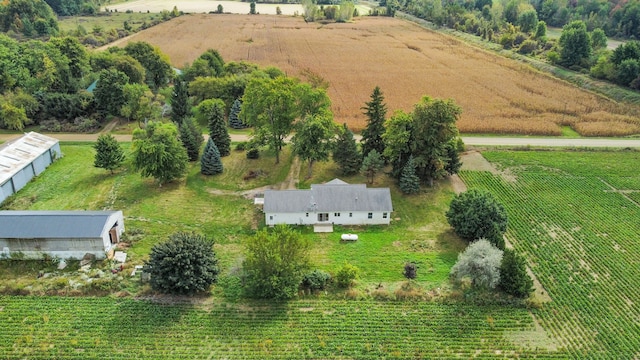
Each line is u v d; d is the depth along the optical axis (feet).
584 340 149.48
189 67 397.39
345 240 199.52
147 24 652.89
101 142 244.63
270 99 240.94
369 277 176.96
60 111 318.45
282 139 269.64
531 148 289.74
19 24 520.42
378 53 531.50
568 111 350.84
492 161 272.92
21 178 236.22
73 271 176.65
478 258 164.96
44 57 336.70
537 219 215.31
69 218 183.21
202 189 239.30
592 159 276.62
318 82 372.79
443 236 203.62
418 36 633.20
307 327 152.56
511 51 537.65
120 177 249.34
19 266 178.81
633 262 186.70
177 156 235.61
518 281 163.22
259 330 151.02
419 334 150.61
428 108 226.38
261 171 256.32
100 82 317.01
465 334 150.82
